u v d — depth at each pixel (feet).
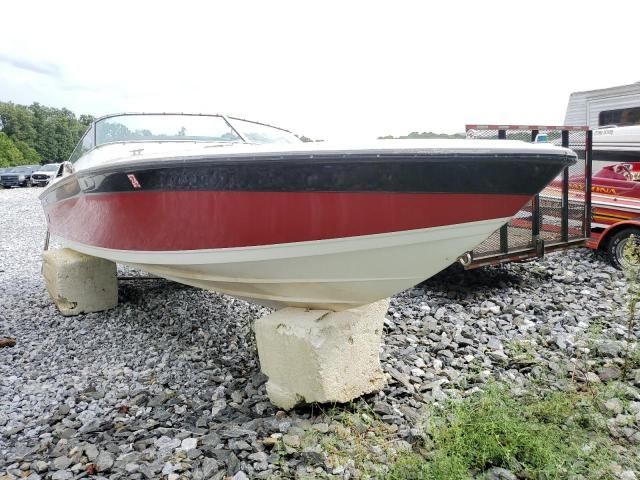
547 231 18.52
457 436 7.21
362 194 7.43
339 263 8.21
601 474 6.61
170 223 9.62
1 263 26.30
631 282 12.08
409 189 7.23
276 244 8.34
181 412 9.39
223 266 9.36
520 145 7.03
